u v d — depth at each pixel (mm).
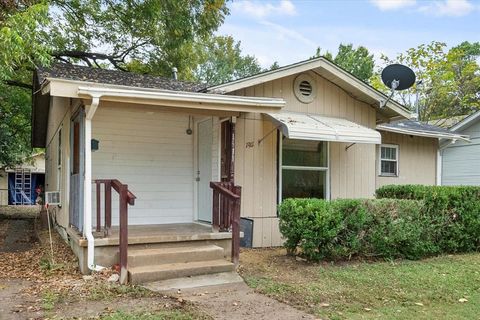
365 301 4988
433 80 25984
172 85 9516
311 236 6797
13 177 28750
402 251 7617
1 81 9562
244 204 8523
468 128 15039
